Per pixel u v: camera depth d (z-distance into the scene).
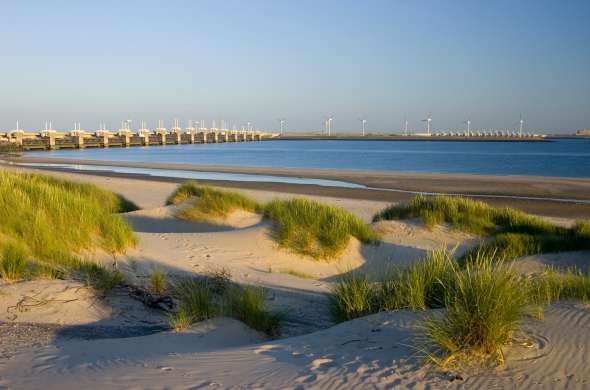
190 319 6.62
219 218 16.78
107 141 144.25
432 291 6.59
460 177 42.56
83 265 8.55
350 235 13.39
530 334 4.95
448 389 3.92
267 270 11.17
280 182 39.53
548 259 11.58
